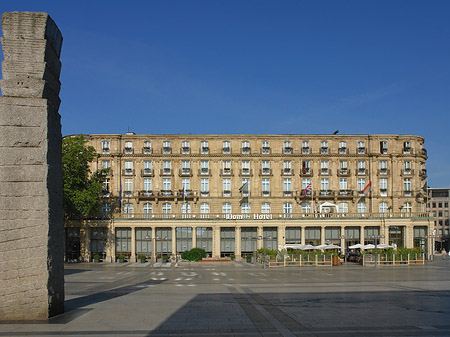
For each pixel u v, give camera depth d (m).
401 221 79.44
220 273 49.78
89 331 16.20
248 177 83.62
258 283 36.94
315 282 37.75
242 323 17.92
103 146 82.50
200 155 83.31
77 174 69.88
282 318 19.08
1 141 18.61
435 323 18.00
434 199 141.00
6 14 19.03
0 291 18.23
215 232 78.19
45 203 18.62
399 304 23.52
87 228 76.31
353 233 81.12
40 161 18.75
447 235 136.88
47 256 18.55
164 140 83.44
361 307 22.42
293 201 83.31
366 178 84.38
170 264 67.00
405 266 60.84
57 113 20.39
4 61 18.97
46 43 19.48
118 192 81.75
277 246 77.44
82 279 41.94
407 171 84.69
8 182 18.50
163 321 18.22
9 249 18.36
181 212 82.19
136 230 78.81
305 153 84.12
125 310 21.05
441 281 38.50
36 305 18.42
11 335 15.52
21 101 18.86
